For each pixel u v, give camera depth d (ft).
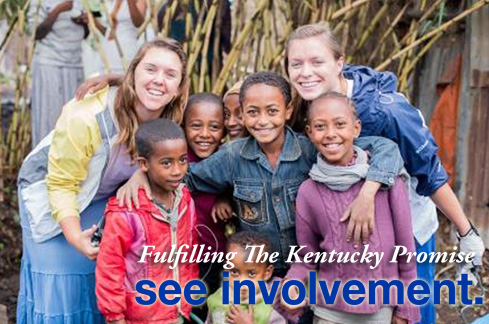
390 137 7.94
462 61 12.35
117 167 7.86
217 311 8.14
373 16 12.53
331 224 7.57
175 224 7.64
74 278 8.19
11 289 11.45
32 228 8.14
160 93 7.54
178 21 11.63
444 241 12.46
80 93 7.73
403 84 11.87
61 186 7.77
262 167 8.02
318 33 7.77
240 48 10.61
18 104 13.69
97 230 7.90
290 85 8.20
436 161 8.20
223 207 8.59
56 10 12.96
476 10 11.05
